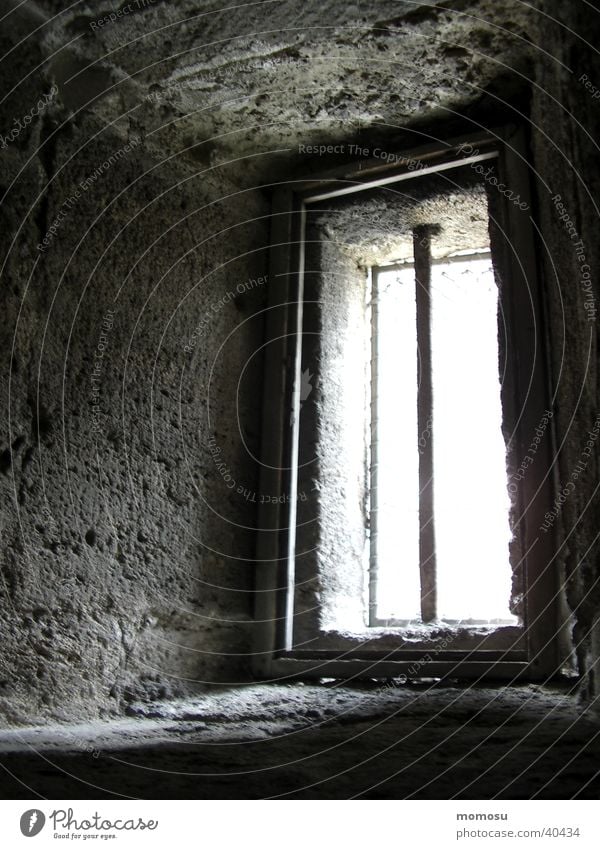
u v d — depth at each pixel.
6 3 1.87
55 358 1.92
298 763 1.38
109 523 1.98
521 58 2.02
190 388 2.23
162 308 2.19
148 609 2.04
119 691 1.93
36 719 1.75
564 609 1.86
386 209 2.40
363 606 2.40
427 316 2.36
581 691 1.70
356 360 2.54
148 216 2.19
